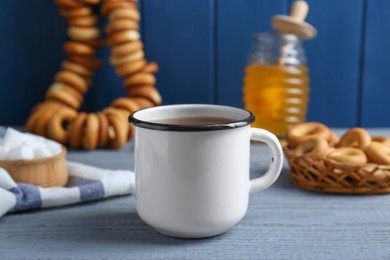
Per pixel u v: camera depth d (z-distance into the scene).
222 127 0.63
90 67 0.98
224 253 0.65
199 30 1.02
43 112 0.93
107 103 1.04
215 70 1.03
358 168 0.74
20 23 1.01
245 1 1.01
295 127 0.86
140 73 0.97
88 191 0.73
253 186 0.68
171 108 0.70
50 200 0.72
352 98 1.04
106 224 0.70
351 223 0.70
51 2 1.00
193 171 0.64
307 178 0.77
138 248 0.66
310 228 0.69
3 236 0.68
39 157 0.75
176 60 1.03
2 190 0.70
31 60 1.02
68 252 0.65
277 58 0.95
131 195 0.76
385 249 0.66
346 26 1.02
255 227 0.69
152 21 1.02
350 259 0.64
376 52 1.03
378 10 1.01
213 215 0.65
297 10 0.94
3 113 1.04
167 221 0.65
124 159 0.88
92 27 0.97
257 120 0.95
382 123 1.05
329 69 1.03
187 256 0.64
